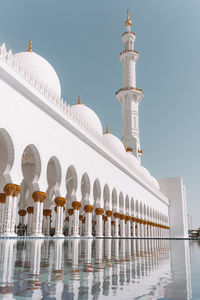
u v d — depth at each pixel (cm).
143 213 4272
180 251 1154
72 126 2203
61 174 2045
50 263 512
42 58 2452
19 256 612
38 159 1822
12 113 1594
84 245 1189
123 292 294
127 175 3662
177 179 6725
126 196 3700
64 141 2131
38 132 1820
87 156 2508
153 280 374
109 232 2914
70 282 338
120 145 4019
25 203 2978
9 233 1520
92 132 2609
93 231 3844
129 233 3616
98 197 2736
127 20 5712
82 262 546
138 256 773
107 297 269
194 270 489
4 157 2273
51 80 2338
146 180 4484
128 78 5325
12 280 343
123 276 399
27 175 2855
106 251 902
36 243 1166
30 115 1755
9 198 1548
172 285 340
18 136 1628
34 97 1766
